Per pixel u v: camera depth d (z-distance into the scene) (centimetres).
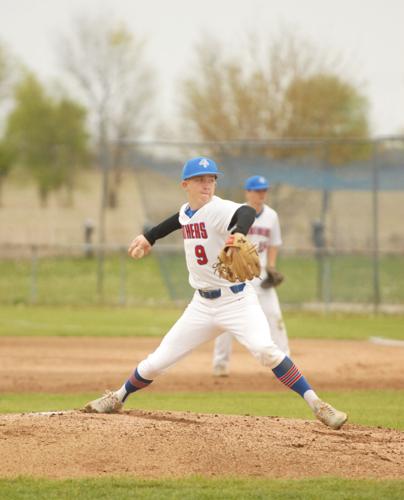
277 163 6719
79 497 1606
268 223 3350
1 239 10356
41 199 13188
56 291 7512
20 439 1900
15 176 13988
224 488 1667
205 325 2080
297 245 6794
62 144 13762
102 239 6956
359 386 3416
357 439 2036
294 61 10338
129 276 8044
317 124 10331
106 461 1812
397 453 1919
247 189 3350
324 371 3812
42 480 1705
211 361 4222
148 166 6875
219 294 2048
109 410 2189
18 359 4150
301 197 6762
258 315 2053
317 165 6669
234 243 1892
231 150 7744
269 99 10356
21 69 14088
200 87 10612
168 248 6700
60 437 1909
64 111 13825
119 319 6016
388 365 4000
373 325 5741
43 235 10769
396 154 6462
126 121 13500
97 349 4550
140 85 13488
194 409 2803
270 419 2220
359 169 6612
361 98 10656
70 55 13388
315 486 1683
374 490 1661
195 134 10688
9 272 8412
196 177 1997
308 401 2064
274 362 2036
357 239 7075
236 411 2775
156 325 5662
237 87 10400
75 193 13812
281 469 1798
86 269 8394
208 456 1845
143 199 6881
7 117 13925
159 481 1703
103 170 6938
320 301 6638
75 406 2855
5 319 6003
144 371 2139
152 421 2061
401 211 7206
